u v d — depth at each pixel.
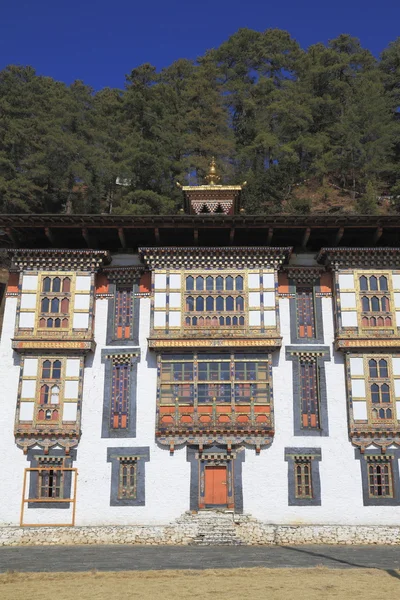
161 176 60.19
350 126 69.88
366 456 26.38
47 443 26.33
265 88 76.69
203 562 18.92
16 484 25.95
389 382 27.03
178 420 26.66
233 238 29.89
